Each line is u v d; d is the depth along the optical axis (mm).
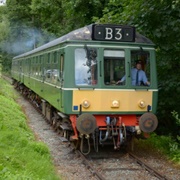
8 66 50469
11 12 46438
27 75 20859
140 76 9406
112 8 15562
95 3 19078
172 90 11461
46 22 30875
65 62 9117
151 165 8641
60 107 9789
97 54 9117
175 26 10258
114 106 9133
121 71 9266
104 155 9539
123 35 9273
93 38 9125
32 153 8414
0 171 6355
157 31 10375
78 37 9125
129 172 8078
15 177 6203
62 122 10703
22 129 11180
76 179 7566
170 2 10031
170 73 11406
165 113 12195
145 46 9430
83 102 9008
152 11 10438
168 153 9680
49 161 8469
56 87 10414
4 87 22750
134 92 9305
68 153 9648
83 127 8797
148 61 9500
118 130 9430
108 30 9180
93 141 9781
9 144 8648
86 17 20188
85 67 9086
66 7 21547
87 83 9086
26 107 19203
